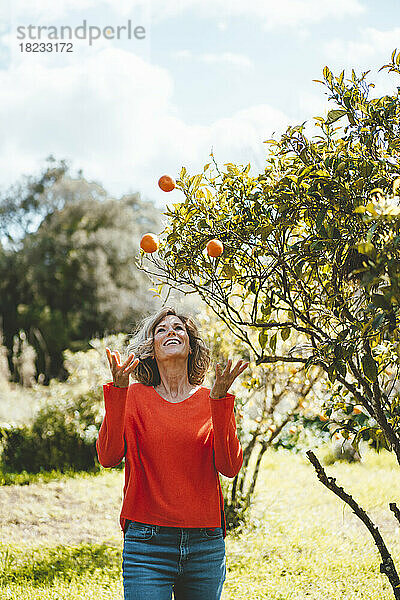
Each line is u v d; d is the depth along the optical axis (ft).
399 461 9.30
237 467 8.82
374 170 8.37
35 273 97.91
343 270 8.80
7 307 98.27
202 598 8.50
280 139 8.91
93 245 97.81
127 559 8.44
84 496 26.78
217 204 9.38
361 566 16.03
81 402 33.68
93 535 20.83
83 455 32.73
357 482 27.17
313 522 20.65
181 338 9.36
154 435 8.64
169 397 9.23
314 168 8.32
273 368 18.71
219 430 8.53
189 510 8.41
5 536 20.67
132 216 103.55
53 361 94.94
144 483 8.62
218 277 9.37
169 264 9.64
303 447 28.09
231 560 17.13
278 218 8.80
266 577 15.60
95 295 95.61
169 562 8.38
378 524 20.56
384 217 6.75
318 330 9.37
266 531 19.48
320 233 8.06
